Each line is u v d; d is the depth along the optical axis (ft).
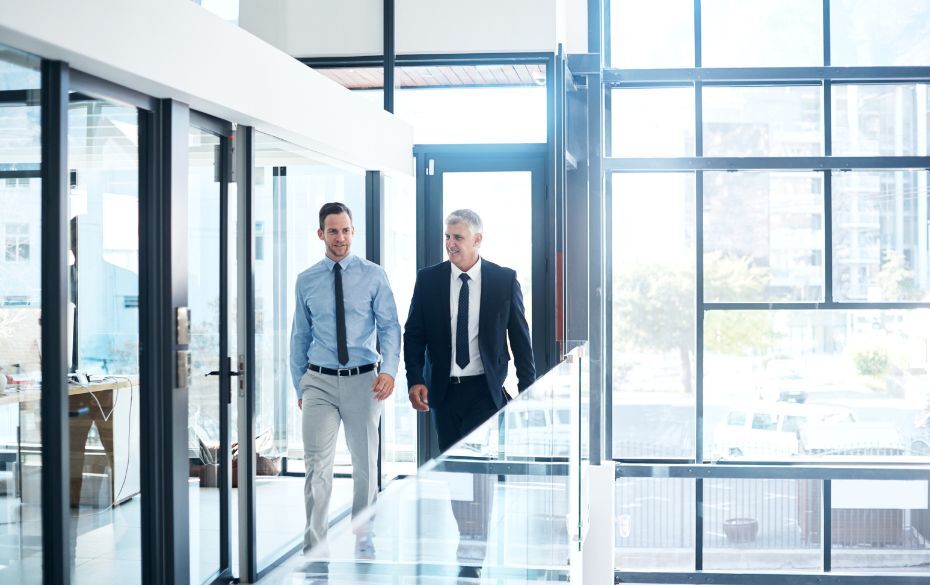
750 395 23.52
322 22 21.35
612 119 23.52
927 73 22.52
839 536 23.36
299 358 15.71
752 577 23.30
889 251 23.21
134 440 11.85
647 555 23.71
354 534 3.60
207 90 12.27
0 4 8.45
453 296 15.40
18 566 9.60
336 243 15.39
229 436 14.19
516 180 21.38
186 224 12.63
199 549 13.21
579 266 22.84
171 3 11.39
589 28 22.86
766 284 23.44
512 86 21.30
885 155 22.91
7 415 9.43
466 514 5.36
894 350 23.22
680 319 23.56
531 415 8.36
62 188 10.01
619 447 23.73
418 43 21.31
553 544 10.13
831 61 22.99
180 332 12.44
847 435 23.39
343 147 17.07
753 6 23.16
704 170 23.21
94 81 10.71
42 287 9.93
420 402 15.65
